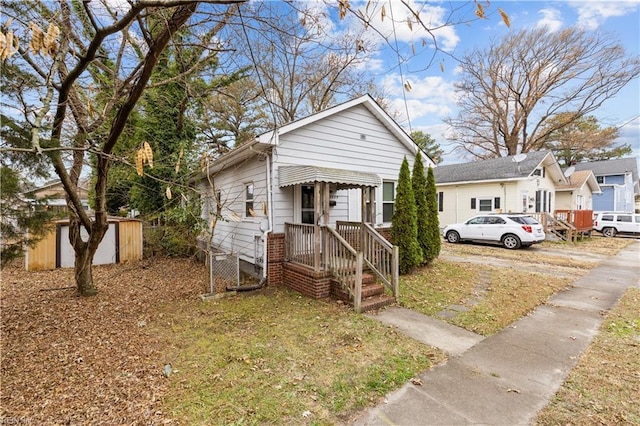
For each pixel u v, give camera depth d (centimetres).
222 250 1106
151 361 392
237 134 1490
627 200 2975
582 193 2419
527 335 467
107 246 1096
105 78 736
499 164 1958
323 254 673
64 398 314
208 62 717
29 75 434
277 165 737
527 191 1806
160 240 1183
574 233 1638
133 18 359
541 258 1125
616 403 299
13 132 377
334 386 331
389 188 971
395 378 346
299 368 369
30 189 426
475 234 1480
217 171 1011
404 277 829
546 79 2448
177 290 743
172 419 280
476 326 502
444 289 720
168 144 1112
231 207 989
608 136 2612
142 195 1201
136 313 582
